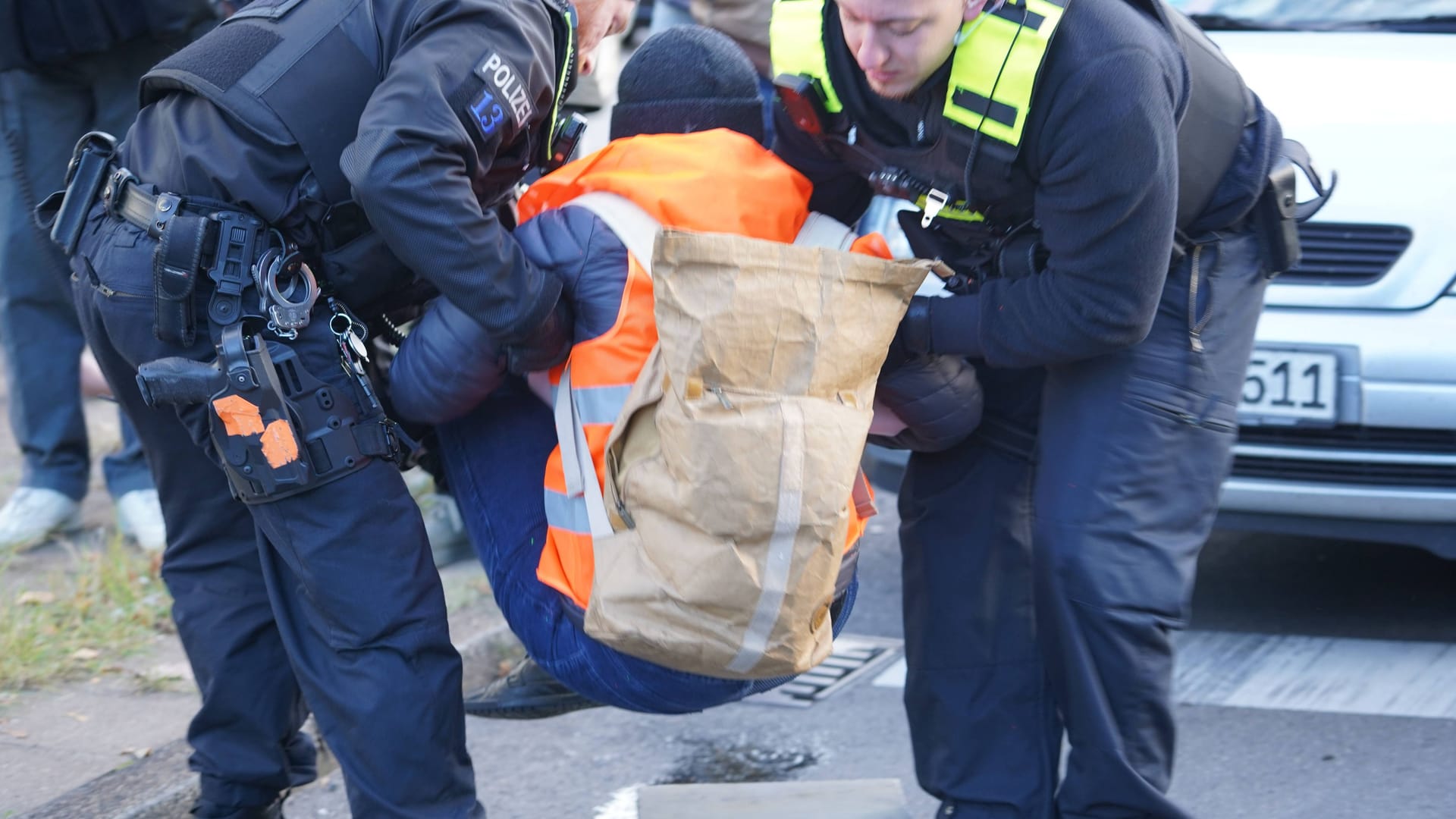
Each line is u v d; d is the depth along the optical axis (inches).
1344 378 482.0
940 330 303.3
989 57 279.0
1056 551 310.2
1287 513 498.6
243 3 502.9
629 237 282.7
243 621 337.7
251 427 287.7
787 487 256.8
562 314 285.1
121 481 603.5
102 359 321.7
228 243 285.9
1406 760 433.1
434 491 625.6
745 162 294.0
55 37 530.0
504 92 277.3
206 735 339.3
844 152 316.8
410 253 269.7
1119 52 274.5
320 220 292.4
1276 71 540.4
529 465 313.4
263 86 287.0
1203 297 315.9
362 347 300.4
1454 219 483.5
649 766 451.5
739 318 258.2
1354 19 585.3
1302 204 344.2
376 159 265.1
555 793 434.9
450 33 277.0
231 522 339.9
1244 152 316.8
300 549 298.2
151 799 398.0
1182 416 313.4
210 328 288.4
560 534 291.9
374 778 299.7
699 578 262.1
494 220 274.5
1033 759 343.6
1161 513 312.7
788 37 306.0
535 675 367.9
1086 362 313.9
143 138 303.3
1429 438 482.0
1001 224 310.2
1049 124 279.1
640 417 273.9
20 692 467.5
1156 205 279.6
